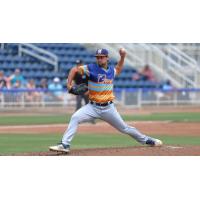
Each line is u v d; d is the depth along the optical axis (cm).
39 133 4225
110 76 3003
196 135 4059
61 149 2930
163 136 3975
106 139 3806
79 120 2986
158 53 8600
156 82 8525
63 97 7131
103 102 3000
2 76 7088
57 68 8175
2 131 4384
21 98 6881
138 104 7425
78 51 8450
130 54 8575
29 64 8006
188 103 7875
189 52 9031
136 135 3142
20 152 3098
